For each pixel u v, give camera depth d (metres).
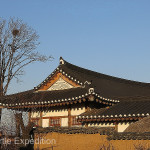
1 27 40.88
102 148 20.08
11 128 22.78
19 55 41.81
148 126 20.69
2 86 40.19
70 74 31.33
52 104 29.38
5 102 31.44
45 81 32.44
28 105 30.33
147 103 29.08
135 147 18.19
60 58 33.47
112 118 26.81
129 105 29.17
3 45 40.78
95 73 39.50
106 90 36.22
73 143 21.81
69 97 28.61
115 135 19.36
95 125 28.92
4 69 40.69
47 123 31.44
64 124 30.47
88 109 29.41
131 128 21.50
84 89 29.78
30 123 24.12
